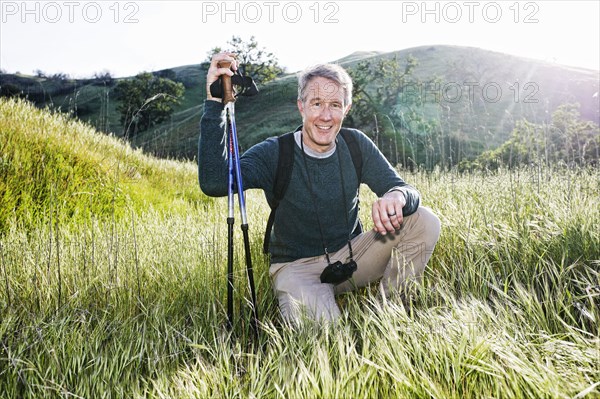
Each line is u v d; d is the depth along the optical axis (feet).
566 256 9.16
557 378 5.71
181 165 31.58
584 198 11.98
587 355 6.17
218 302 8.89
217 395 6.19
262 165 9.20
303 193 9.32
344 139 9.81
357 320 7.70
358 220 10.57
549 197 12.67
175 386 6.50
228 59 8.42
